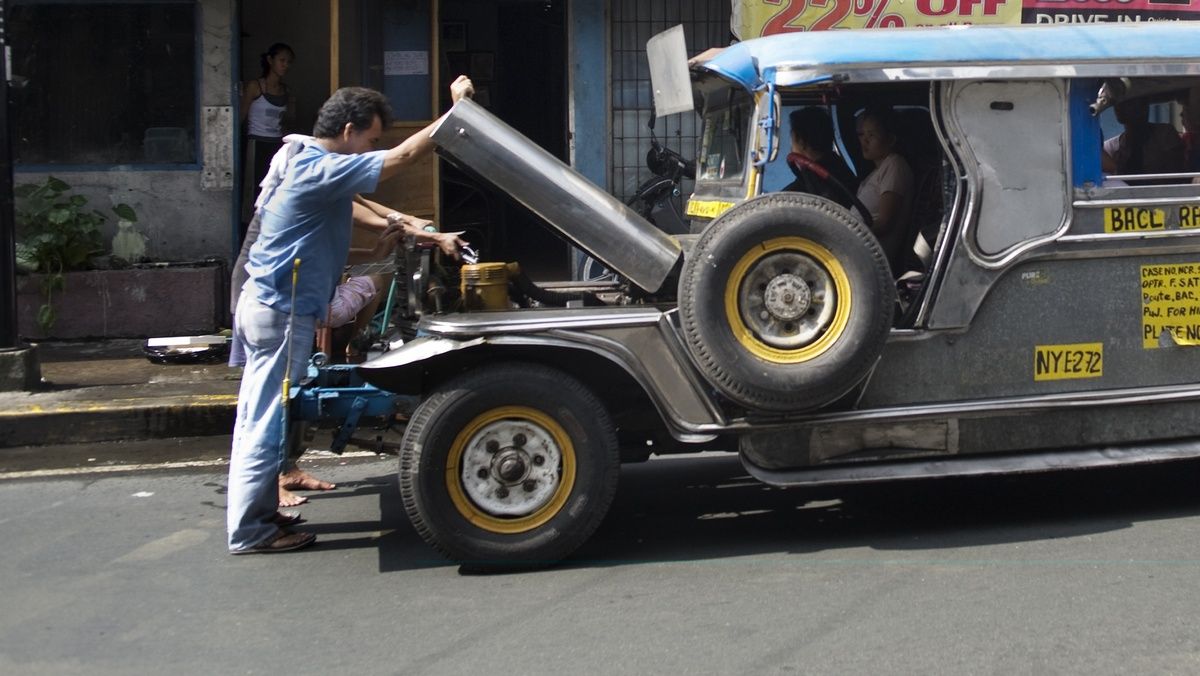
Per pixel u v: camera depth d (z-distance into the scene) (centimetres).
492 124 508
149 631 448
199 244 1079
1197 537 528
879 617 443
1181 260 545
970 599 459
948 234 521
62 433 750
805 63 511
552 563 505
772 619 443
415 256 546
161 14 1061
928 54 516
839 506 595
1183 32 541
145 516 604
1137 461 536
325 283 538
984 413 527
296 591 489
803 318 496
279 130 1097
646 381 502
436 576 504
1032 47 524
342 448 562
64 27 1053
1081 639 418
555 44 1317
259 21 1152
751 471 512
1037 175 528
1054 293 534
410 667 409
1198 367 551
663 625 441
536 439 497
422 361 500
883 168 565
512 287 568
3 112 788
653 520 580
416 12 1115
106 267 1027
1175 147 553
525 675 400
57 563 531
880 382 522
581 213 505
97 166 1066
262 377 536
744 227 485
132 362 920
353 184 517
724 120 591
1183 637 418
